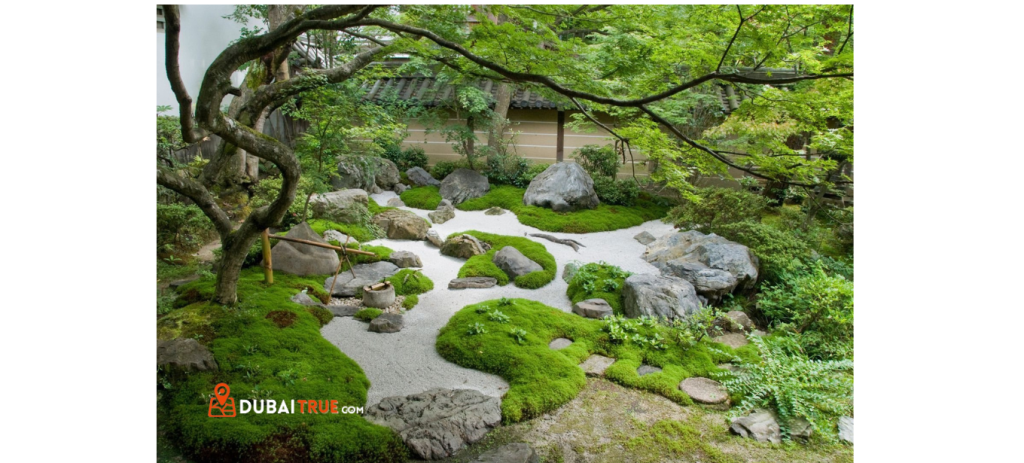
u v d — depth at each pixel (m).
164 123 8.63
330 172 8.80
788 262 7.74
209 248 8.63
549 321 6.41
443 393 4.89
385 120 10.90
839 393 5.07
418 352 5.83
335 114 7.93
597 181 12.25
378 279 7.56
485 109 12.51
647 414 4.87
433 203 11.57
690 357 5.80
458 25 5.35
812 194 9.46
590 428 4.65
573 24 6.04
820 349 6.19
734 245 7.95
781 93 5.12
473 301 7.22
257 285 6.82
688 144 5.27
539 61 4.75
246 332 5.64
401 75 13.35
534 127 13.91
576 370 5.44
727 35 5.32
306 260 7.55
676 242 8.88
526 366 5.40
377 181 12.30
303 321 6.07
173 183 5.39
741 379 5.18
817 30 5.39
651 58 5.07
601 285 7.46
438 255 8.93
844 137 5.28
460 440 4.35
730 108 11.41
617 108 9.16
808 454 4.37
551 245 9.57
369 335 6.14
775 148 5.42
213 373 4.95
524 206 11.38
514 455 4.16
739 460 4.29
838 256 8.99
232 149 9.06
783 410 4.77
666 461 4.27
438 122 12.65
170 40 3.93
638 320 6.45
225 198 10.20
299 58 11.92
